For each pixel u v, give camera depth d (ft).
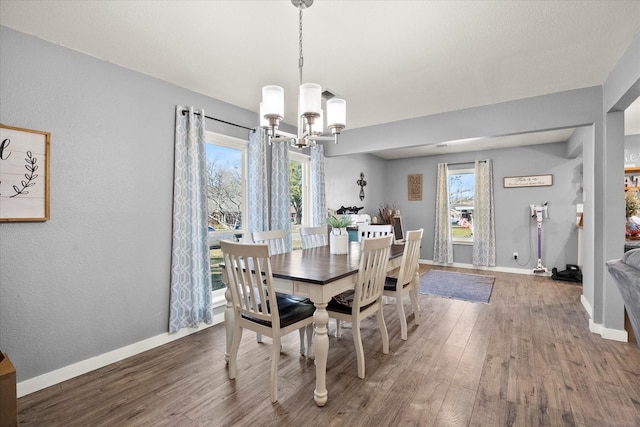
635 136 14.99
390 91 9.84
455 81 9.11
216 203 10.90
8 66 6.28
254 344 8.82
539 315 11.05
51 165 6.84
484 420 5.56
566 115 9.78
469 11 5.92
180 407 6.00
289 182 13.00
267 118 6.07
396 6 5.76
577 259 16.98
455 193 20.66
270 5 5.76
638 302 4.64
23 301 6.49
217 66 8.17
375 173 21.45
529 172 18.16
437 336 9.27
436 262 21.08
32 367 6.59
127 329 8.16
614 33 6.65
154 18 6.13
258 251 5.98
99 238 7.64
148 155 8.62
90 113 7.47
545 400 6.12
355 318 6.98
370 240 6.89
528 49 7.31
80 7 5.76
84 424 5.55
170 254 9.16
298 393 6.44
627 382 6.71
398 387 6.61
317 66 8.18
